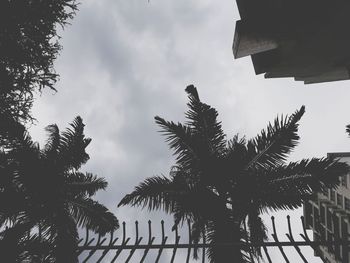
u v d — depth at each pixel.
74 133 19.92
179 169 12.45
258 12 3.72
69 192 19.16
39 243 3.56
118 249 3.41
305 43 4.07
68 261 3.42
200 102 12.45
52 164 18.45
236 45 3.92
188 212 11.43
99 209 18.94
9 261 3.40
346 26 3.68
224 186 12.09
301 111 11.11
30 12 8.68
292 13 3.58
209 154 12.12
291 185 11.08
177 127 12.19
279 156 11.57
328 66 5.15
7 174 16.77
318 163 10.98
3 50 8.54
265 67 5.02
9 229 3.74
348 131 5.91
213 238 10.55
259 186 11.41
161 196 11.50
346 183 29.78
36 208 17.03
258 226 11.12
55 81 9.84
